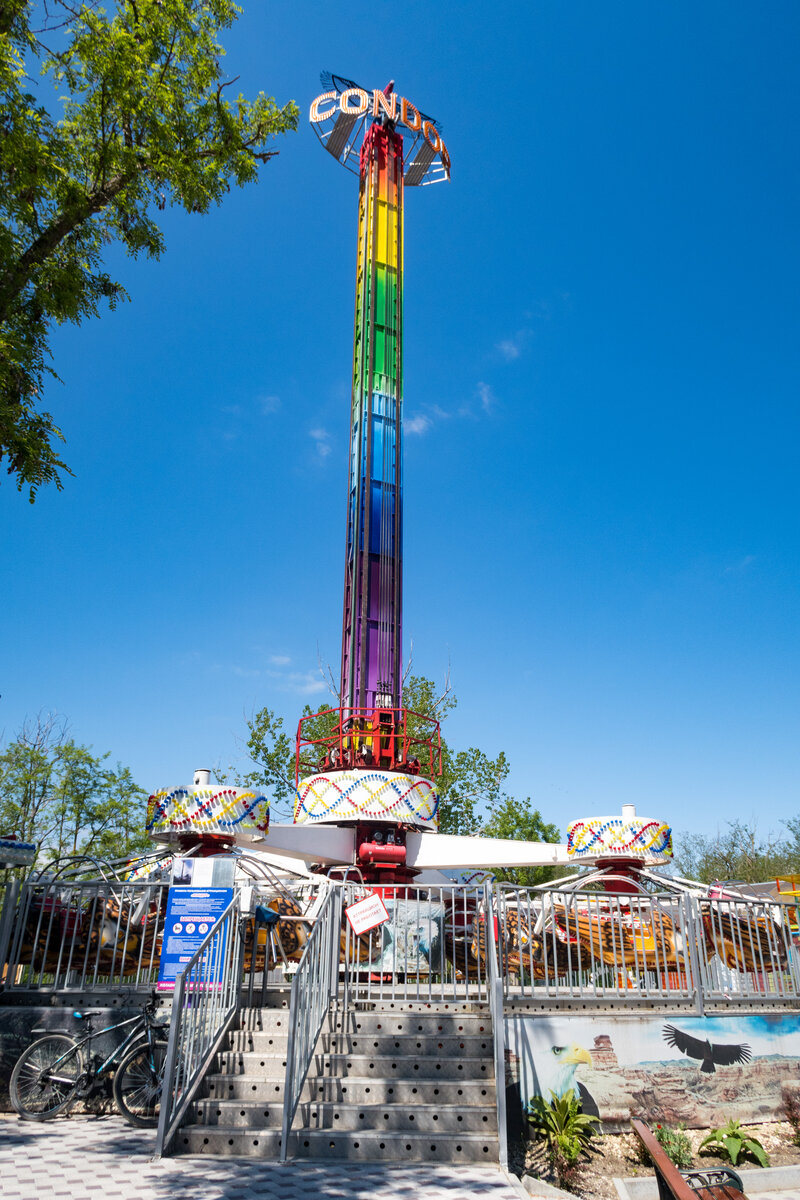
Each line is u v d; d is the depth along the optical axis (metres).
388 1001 10.27
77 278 11.29
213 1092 8.80
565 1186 8.14
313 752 29.72
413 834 16.34
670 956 11.35
